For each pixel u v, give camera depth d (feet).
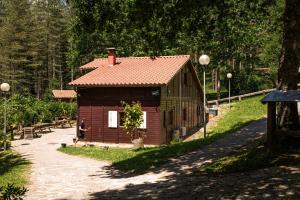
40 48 313.73
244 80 201.57
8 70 275.39
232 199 34.40
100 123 110.52
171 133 110.93
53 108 166.91
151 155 69.92
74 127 158.10
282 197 33.55
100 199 39.60
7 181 53.11
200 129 128.67
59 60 328.70
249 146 61.82
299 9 51.88
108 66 119.96
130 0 56.44
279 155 48.73
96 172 59.82
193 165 55.77
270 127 51.19
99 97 110.63
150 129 104.17
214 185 40.60
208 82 253.44
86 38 189.78
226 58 180.14
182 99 121.90
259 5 70.08
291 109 53.42
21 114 139.64
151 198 37.99
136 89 105.91
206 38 68.85
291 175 40.50
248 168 46.44
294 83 52.65
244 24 142.00
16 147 102.01
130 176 53.78
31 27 295.28
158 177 50.39
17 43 276.41
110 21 57.93
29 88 308.81
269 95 50.39
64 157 81.25
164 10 58.08
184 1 57.57
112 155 79.36
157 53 62.80
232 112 137.49
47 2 328.70
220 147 67.72
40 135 130.00
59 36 319.47
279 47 173.68
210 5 61.11
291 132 50.34
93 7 57.00
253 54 203.62
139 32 61.46
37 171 62.44
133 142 93.61
